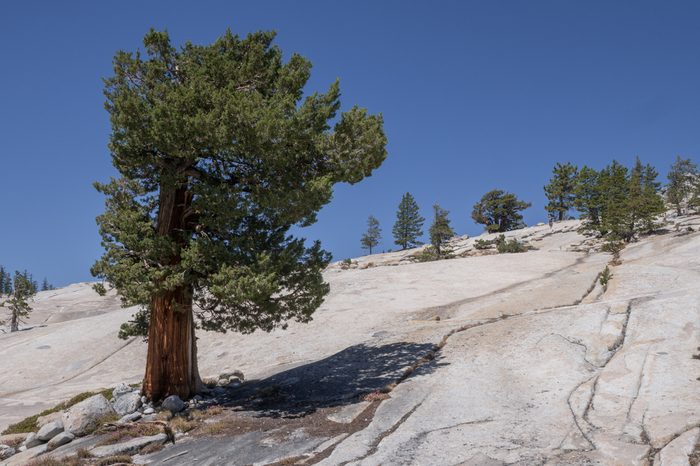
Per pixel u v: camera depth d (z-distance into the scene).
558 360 18.62
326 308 41.12
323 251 20.62
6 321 70.62
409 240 118.88
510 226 114.88
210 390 22.22
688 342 18.12
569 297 31.34
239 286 16.81
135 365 36.81
